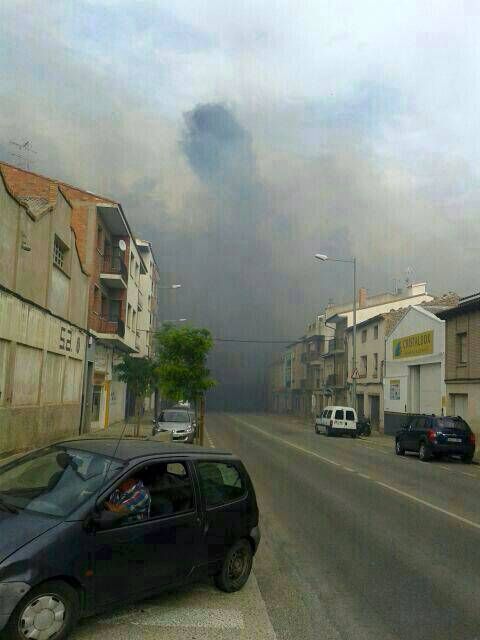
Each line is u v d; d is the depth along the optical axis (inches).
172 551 200.8
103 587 176.9
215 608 211.2
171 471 213.5
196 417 1041.5
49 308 759.7
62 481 193.2
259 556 288.8
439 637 194.9
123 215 1163.3
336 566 275.9
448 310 1189.1
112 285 1253.7
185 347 855.7
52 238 757.9
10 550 159.6
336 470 665.6
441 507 450.9
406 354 1473.9
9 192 587.2
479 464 869.2
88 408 1079.0
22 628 156.9
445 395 1230.9
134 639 178.9
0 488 197.0
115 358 1386.6
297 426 1895.9
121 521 186.7
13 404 635.5
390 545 320.5
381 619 209.3
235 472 244.1
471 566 284.4
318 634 192.5
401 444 954.7
